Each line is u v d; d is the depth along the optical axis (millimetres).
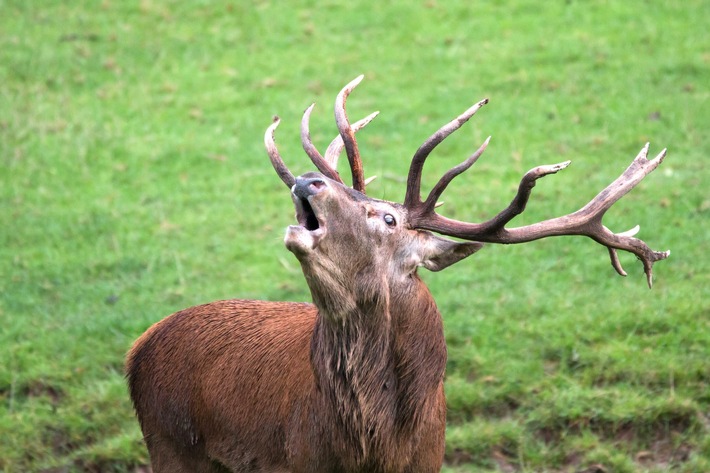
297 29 33844
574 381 17062
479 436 16109
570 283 20062
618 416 16141
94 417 17156
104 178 26516
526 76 29906
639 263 20375
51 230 23844
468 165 12250
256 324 13719
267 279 21234
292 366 12852
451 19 33781
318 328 12086
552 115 27938
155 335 14430
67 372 18203
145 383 14336
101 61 32500
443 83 30188
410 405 12078
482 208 23359
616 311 18609
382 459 12117
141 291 21016
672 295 19016
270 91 30500
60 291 21203
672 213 22297
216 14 35031
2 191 25828
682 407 16125
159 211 24703
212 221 24047
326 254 11352
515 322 18688
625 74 29562
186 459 14164
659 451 15852
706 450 15609
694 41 30984
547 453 15836
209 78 31469
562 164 11711
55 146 27969
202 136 28375
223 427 13539
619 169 24891
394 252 11992
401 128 27906
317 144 27469
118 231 23781
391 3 34969
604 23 32625
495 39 32344
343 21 34188
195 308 14477
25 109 29812
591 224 12641
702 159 24953
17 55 32750
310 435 12258
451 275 20672
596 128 27156
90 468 16328
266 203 24797
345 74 31078
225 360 13594
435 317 12258
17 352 18766
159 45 33375
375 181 24953
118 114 29703
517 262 21016
